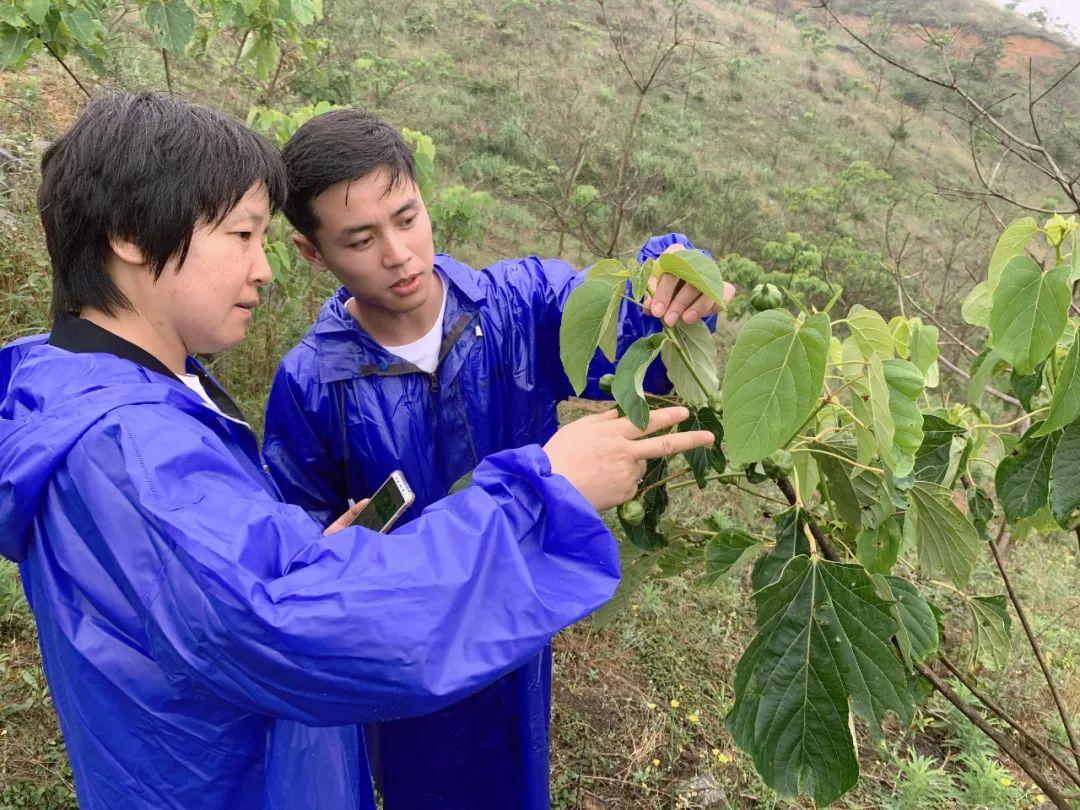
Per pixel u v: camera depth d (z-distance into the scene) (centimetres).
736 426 102
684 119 1505
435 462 169
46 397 89
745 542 131
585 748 274
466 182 1002
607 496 105
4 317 371
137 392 89
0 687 244
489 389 168
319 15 394
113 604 84
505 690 180
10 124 527
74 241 95
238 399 389
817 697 121
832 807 268
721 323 771
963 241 1169
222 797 96
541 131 1202
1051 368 130
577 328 118
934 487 141
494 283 171
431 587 82
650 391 156
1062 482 126
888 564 138
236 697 82
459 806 197
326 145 135
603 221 945
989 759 297
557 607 90
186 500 81
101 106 94
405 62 1295
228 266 98
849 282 923
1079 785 149
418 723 186
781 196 1354
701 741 288
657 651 320
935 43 489
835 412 129
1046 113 811
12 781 219
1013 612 388
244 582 77
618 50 621
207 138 93
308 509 180
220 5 359
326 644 76
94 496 81
